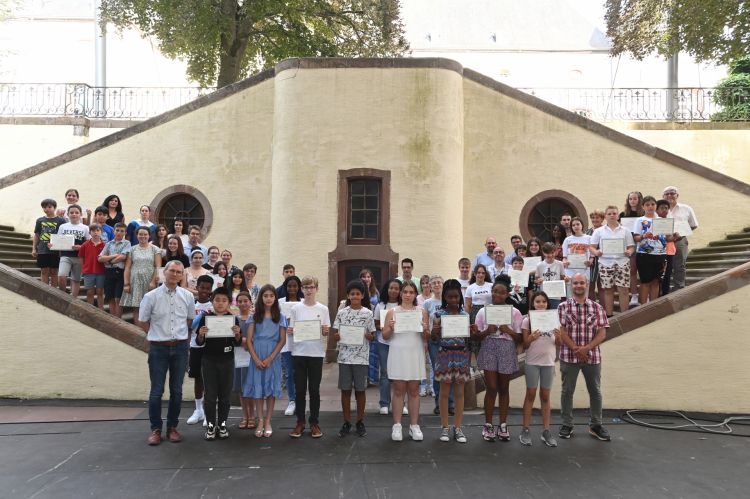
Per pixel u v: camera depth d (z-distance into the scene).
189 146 12.12
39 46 36.69
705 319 7.05
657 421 6.65
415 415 6.01
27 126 14.88
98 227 8.47
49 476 5.00
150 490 4.72
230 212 11.92
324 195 10.71
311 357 6.10
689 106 14.92
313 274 10.61
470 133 11.86
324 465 5.27
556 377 7.11
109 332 7.54
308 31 16.58
